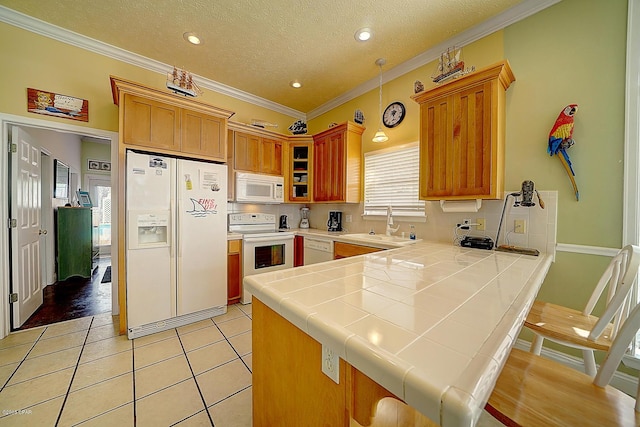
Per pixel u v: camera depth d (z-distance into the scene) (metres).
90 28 2.30
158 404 1.46
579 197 1.74
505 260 1.52
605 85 1.65
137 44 2.51
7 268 2.22
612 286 1.27
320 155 3.60
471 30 2.23
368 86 3.24
